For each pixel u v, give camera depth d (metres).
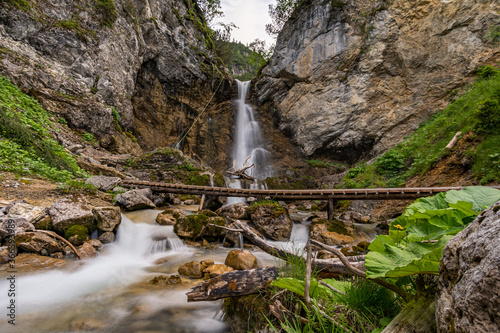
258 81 20.67
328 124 16.70
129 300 3.28
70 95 11.01
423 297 1.29
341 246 5.92
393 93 14.65
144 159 10.91
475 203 1.63
